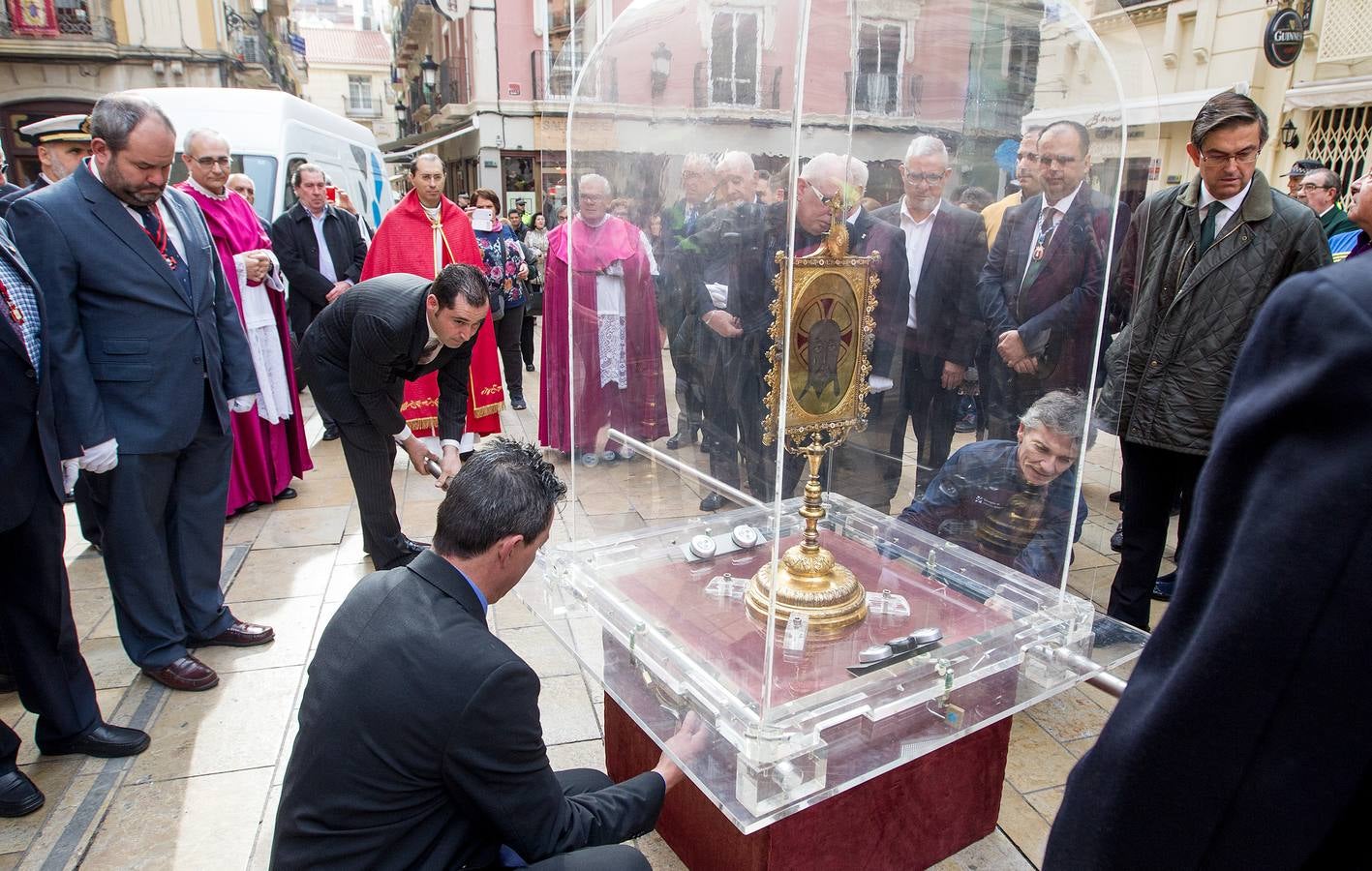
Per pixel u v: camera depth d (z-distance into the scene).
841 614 1.59
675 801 1.66
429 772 1.18
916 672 1.48
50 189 2.03
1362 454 0.51
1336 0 6.27
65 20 12.43
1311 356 0.53
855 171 1.55
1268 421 0.56
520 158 15.38
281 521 3.61
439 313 2.42
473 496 1.27
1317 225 2.12
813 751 1.29
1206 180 2.18
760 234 1.45
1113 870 0.64
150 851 1.77
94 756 2.06
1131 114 2.06
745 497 1.70
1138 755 0.61
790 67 1.37
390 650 1.19
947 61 1.62
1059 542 1.77
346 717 1.17
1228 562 0.57
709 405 1.66
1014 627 1.65
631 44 1.62
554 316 3.72
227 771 2.02
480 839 1.30
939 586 1.83
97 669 2.45
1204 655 0.57
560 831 1.29
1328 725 0.54
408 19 22.22
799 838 1.41
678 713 1.47
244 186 4.55
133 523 2.21
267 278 3.63
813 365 1.55
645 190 1.65
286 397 3.76
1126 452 2.42
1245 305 2.16
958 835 1.71
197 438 2.40
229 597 2.89
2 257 1.77
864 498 2.04
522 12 14.67
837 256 1.52
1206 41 6.86
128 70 13.01
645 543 1.87
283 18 23.39
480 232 5.07
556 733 2.17
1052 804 1.92
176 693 2.32
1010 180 1.70
